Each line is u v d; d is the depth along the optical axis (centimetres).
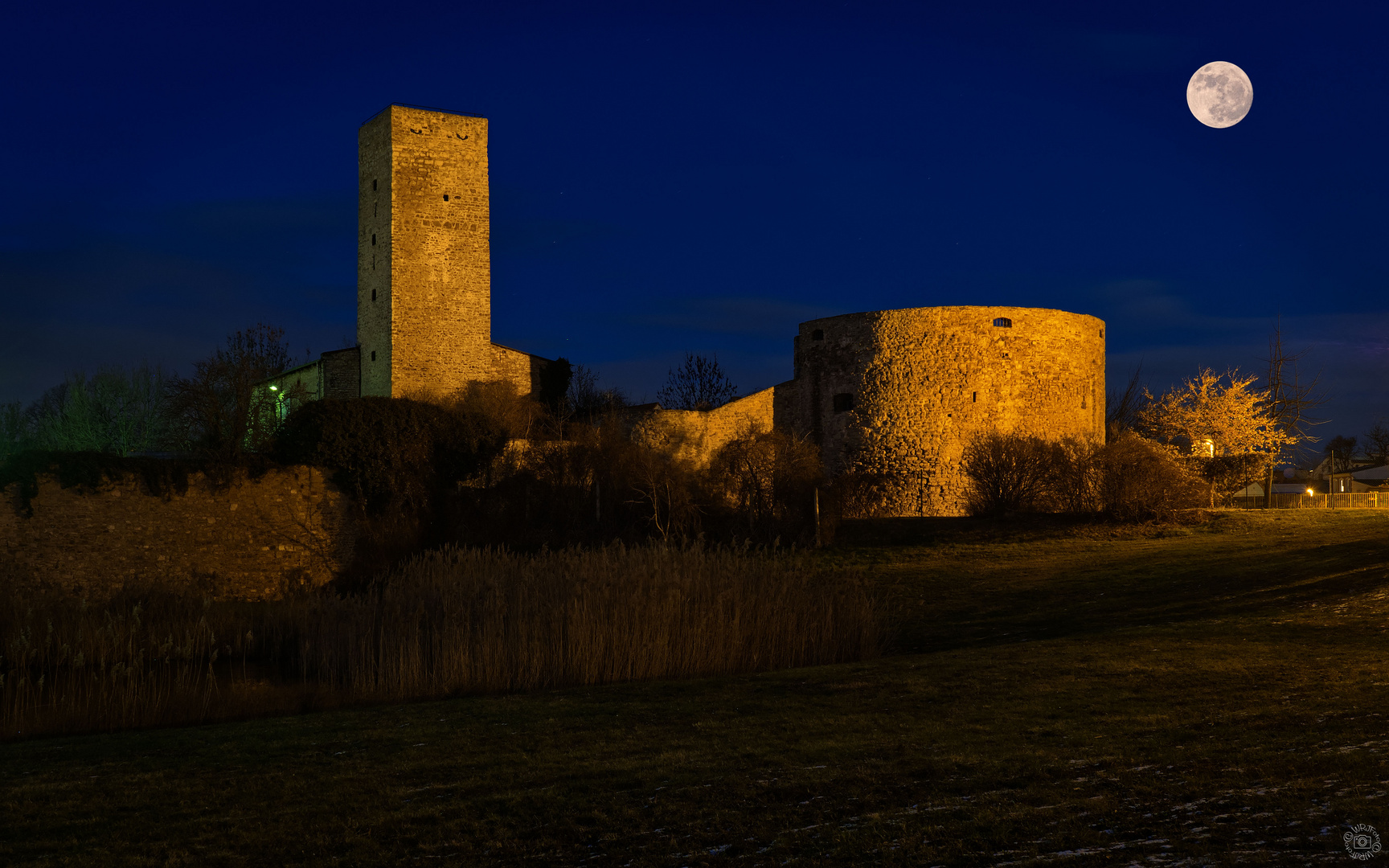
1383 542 2028
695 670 1403
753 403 3953
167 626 1805
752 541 2881
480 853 625
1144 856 562
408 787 768
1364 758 702
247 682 1466
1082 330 3891
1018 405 3722
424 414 2859
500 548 1859
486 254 3981
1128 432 3434
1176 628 1420
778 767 777
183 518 2439
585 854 618
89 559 2297
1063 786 689
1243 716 841
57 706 1245
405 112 3847
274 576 2558
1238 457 3609
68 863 625
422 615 1541
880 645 1609
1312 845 557
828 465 3900
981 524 3042
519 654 1362
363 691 1320
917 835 615
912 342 3741
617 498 3005
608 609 1467
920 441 3712
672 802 702
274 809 722
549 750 870
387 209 3847
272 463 2600
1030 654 1255
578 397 5309
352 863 616
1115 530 2808
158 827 690
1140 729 825
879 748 816
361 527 2727
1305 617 1412
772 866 585
